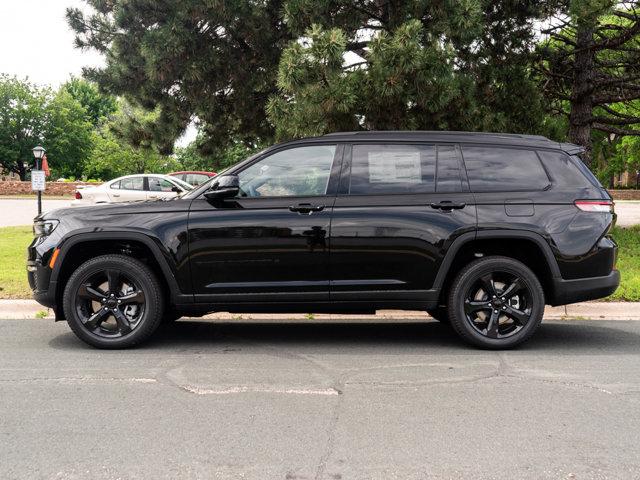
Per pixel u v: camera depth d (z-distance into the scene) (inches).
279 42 439.8
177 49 387.5
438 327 259.4
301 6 351.6
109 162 1877.5
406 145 219.5
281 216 211.9
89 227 214.1
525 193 214.8
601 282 214.1
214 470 117.5
